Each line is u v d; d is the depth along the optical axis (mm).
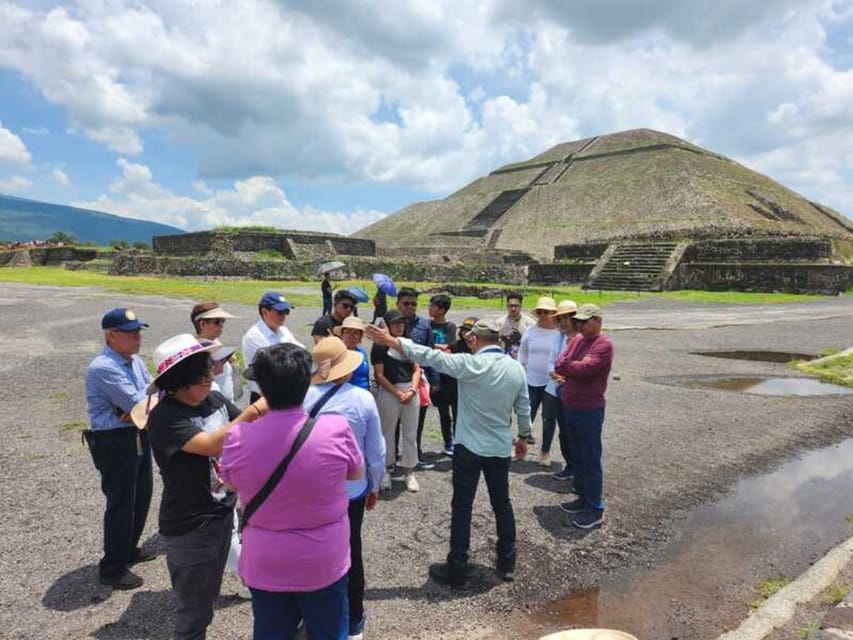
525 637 3959
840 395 11289
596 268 44656
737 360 15062
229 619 4090
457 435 4734
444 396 7531
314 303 25906
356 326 5191
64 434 7957
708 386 12102
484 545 5270
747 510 6109
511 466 7430
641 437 8516
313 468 2824
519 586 4598
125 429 4309
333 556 2936
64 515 5543
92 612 4094
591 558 5066
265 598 2943
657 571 4875
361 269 45219
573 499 6363
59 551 4895
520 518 5859
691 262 42781
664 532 5574
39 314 21516
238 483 2859
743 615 4242
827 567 4758
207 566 3357
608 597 4480
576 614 4250
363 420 3867
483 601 4387
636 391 11539
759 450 8000
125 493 4355
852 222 85188
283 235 48000
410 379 6434
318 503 2875
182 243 48438
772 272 38781
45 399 9820
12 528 5254
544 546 5266
